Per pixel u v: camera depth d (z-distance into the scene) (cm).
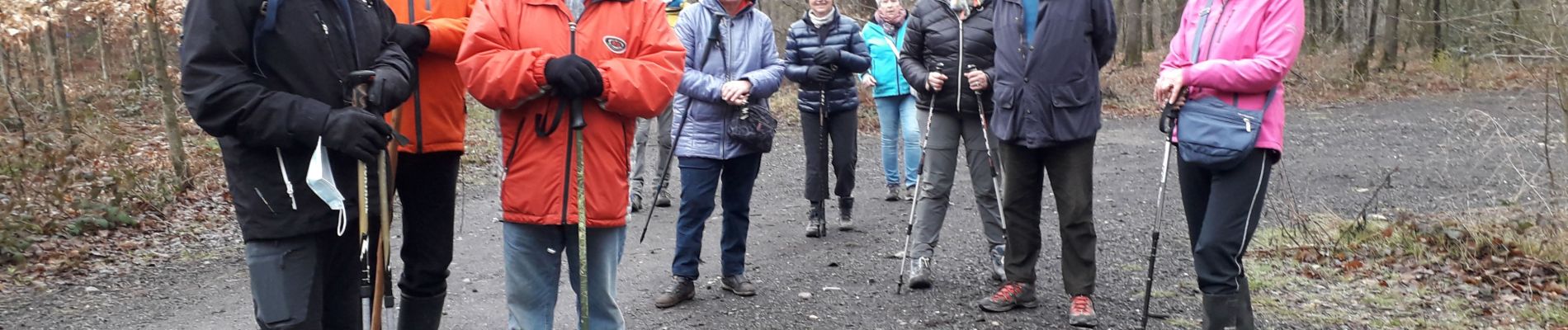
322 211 302
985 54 514
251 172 296
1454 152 1076
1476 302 493
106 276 608
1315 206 764
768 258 631
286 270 301
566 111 346
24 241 640
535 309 372
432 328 404
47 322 514
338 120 283
